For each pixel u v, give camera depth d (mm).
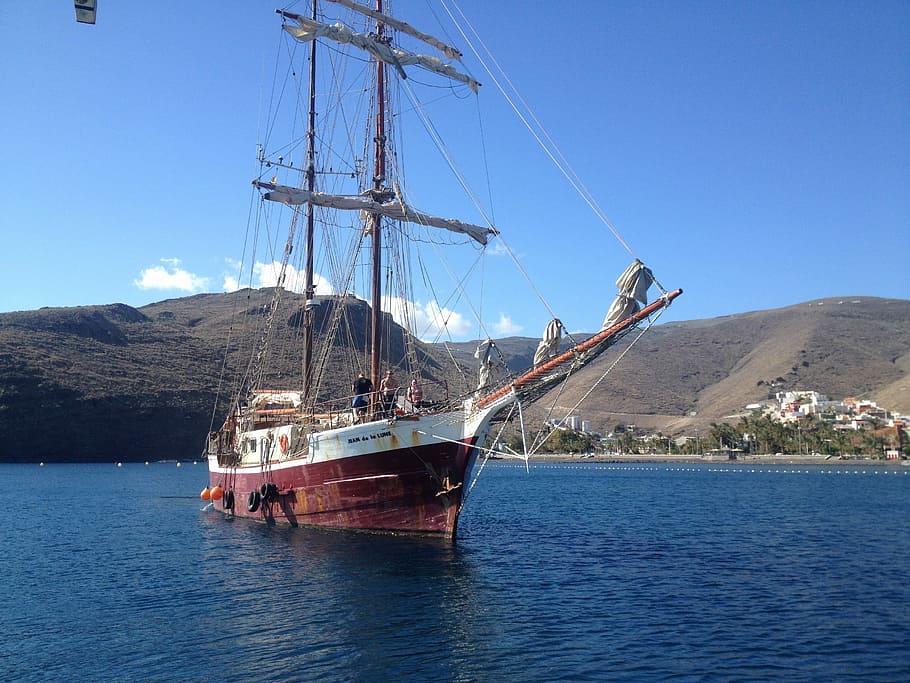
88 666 19031
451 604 25359
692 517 60531
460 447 34281
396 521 36812
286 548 36125
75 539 44438
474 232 46500
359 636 21500
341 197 43969
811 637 22109
